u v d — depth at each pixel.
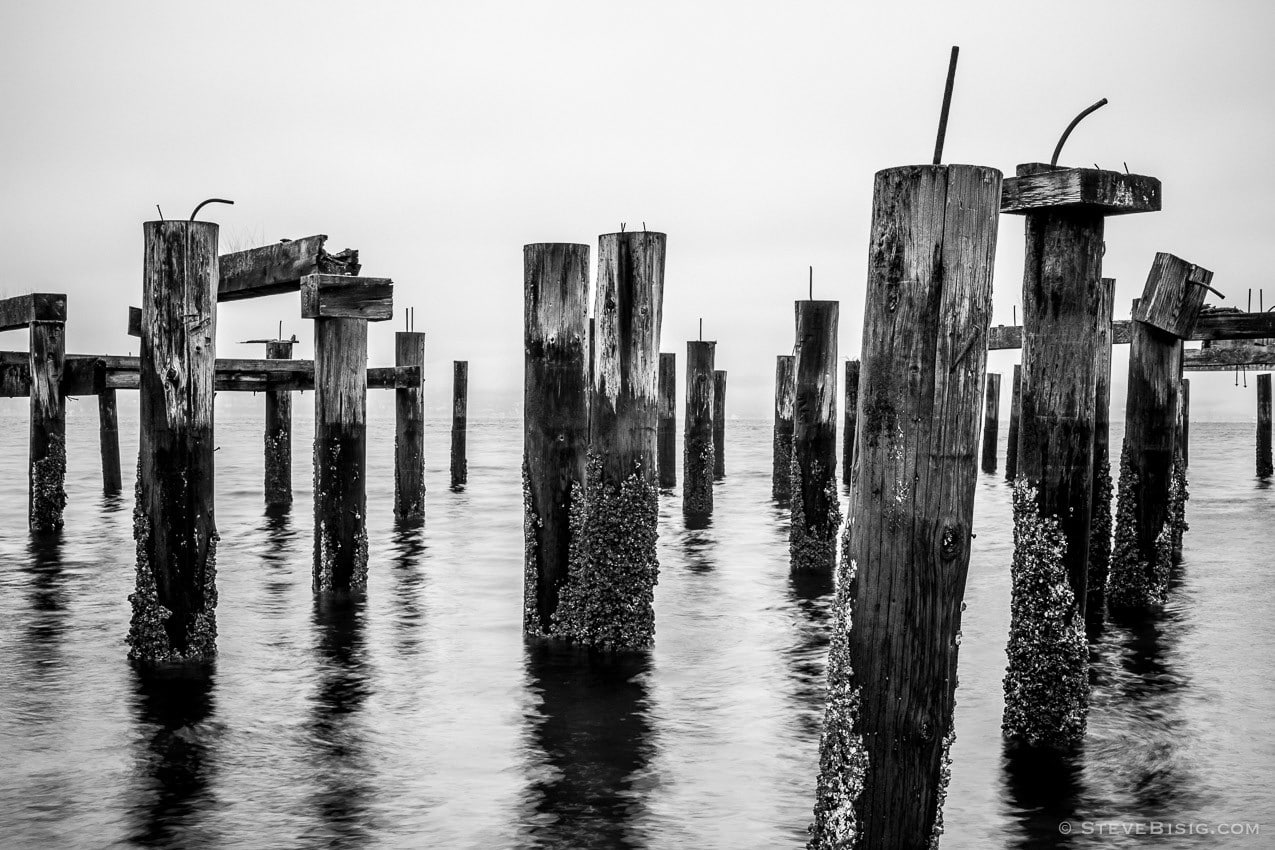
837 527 15.12
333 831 6.70
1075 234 7.19
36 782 7.42
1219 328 12.06
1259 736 8.16
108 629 11.32
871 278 4.84
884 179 4.78
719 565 15.57
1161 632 11.27
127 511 20.81
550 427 10.43
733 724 8.59
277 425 22.25
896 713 4.78
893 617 4.76
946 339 4.73
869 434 4.83
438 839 6.58
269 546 16.89
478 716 8.76
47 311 16.83
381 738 8.27
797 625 11.80
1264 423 32.22
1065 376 7.25
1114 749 7.80
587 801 7.14
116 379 15.40
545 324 10.38
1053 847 6.41
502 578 14.37
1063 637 7.40
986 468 32.59
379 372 18.91
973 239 4.74
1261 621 11.75
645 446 10.24
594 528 10.34
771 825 6.77
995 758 7.63
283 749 8.04
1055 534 7.32
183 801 7.13
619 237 10.12
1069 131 7.14
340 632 11.23
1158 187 7.24
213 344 9.46
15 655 10.29
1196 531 19.19
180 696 9.14
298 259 11.75
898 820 4.80
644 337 10.13
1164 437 11.94
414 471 20.09
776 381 23.55
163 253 9.16
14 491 24.84
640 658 10.26
